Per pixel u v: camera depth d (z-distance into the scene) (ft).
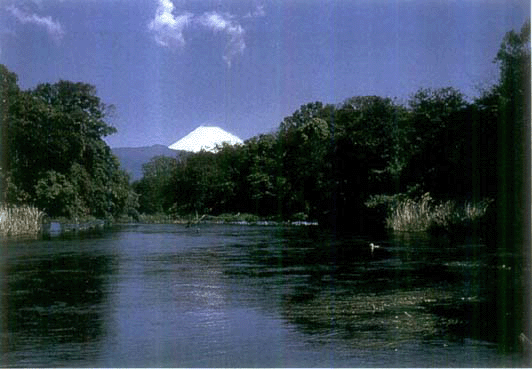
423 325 28.94
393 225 113.19
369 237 98.37
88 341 26.58
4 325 29.71
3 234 112.98
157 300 36.94
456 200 105.09
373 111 154.40
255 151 241.55
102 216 204.44
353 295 38.09
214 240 98.68
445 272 48.11
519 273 46.96
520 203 87.97
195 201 274.98
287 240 96.22
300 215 209.15
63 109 187.83
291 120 248.73
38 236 111.04
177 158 294.46
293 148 221.66
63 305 35.40
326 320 30.40
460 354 23.76
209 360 23.40
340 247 77.82
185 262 60.18
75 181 179.22
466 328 28.30
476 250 66.74
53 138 174.19
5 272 51.60
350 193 163.12
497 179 98.17
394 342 25.68
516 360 22.91
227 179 253.85
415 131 126.21
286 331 28.04
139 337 27.20
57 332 28.27
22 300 37.19
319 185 184.85
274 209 227.40
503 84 98.43
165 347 25.31
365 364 22.61
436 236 92.48
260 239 100.27
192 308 34.22
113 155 208.03
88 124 193.47
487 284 41.65
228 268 54.34
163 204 306.35
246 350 24.77
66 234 119.14
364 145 152.56
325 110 213.66
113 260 62.49
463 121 110.83
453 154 114.83
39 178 169.48
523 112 92.58
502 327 28.40
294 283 43.96
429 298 36.45
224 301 36.37
